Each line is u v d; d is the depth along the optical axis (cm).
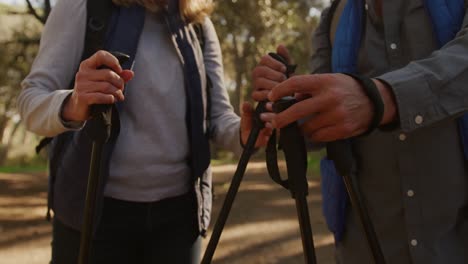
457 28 138
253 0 1372
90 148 162
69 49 170
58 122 144
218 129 197
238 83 1675
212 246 116
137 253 186
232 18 1402
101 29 171
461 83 114
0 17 1171
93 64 127
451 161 141
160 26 182
